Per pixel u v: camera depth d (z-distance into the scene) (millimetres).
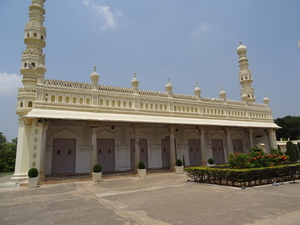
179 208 6715
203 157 19406
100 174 13641
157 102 18703
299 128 47094
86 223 5594
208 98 22000
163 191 9695
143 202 7648
